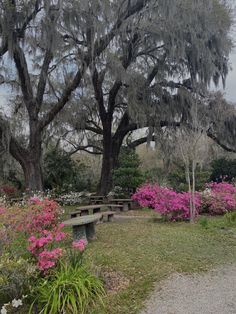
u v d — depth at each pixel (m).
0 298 3.49
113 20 11.29
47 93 14.86
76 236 5.91
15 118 15.00
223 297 3.71
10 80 13.67
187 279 4.28
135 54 13.05
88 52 11.48
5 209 4.62
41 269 3.60
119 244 5.95
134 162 14.45
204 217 8.95
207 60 12.72
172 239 6.25
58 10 10.42
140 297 3.78
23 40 11.15
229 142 15.52
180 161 14.27
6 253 3.61
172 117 14.01
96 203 13.55
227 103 14.73
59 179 16.41
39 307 3.42
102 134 16.42
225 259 5.10
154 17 11.34
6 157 13.83
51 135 16.09
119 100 15.27
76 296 3.49
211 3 11.76
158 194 10.72
